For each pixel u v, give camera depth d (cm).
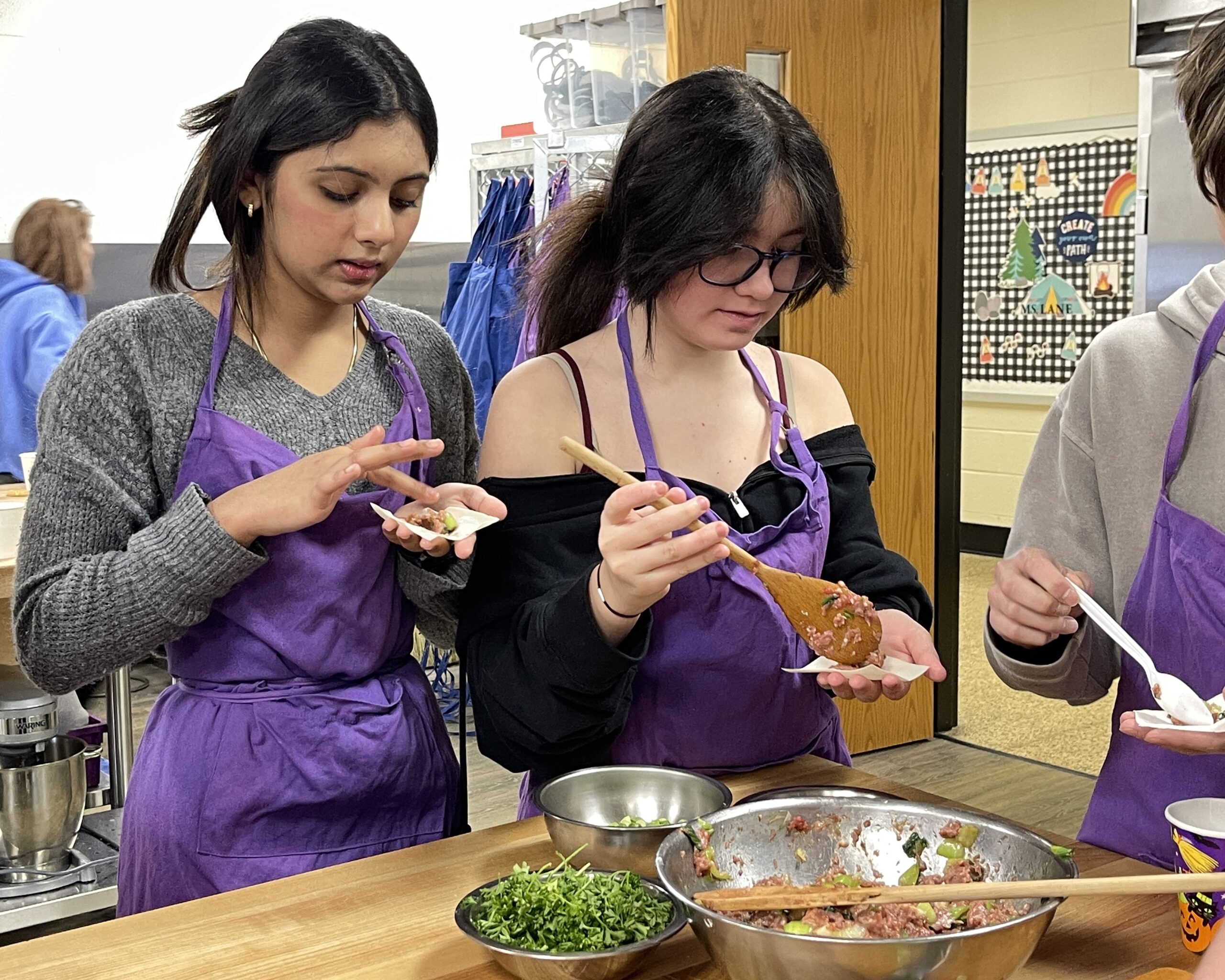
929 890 101
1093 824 154
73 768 293
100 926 122
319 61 136
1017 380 738
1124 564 152
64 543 143
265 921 122
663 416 158
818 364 177
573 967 106
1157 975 104
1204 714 125
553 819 130
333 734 153
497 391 162
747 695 154
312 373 157
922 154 419
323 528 151
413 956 115
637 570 124
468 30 578
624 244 146
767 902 104
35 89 496
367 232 139
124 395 147
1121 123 673
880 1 399
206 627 152
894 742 441
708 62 360
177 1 522
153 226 527
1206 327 148
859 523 168
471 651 152
